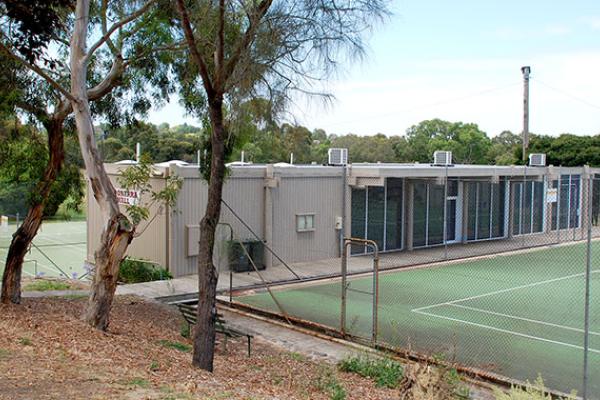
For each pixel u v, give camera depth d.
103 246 11.55
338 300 17.55
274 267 22.67
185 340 12.26
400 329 14.32
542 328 14.57
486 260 25.66
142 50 13.95
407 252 27.22
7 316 10.98
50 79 11.06
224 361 10.88
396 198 27.48
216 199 9.86
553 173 31.92
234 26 11.00
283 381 9.62
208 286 9.73
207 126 14.62
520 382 10.09
